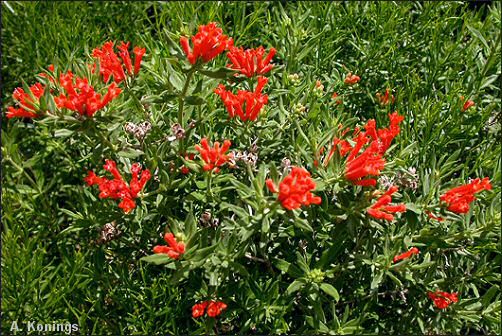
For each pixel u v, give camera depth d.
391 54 0.92
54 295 0.71
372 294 0.68
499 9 0.95
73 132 0.60
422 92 0.90
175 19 0.91
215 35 0.57
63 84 0.56
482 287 0.78
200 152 0.59
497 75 0.85
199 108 0.66
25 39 0.98
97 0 1.04
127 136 0.69
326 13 0.92
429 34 0.93
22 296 0.70
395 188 0.57
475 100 0.86
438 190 0.66
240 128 0.68
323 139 0.63
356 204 0.61
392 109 0.87
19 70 0.99
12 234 0.75
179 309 0.69
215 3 0.95
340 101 0.81
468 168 0.84
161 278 0.68
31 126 0.92
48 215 0.84
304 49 0.82
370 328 0.71
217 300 0.64
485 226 0.66
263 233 0.62
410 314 0.71
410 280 0.67
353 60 0.95
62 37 0.92
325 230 0.66
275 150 0.71
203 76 0.66
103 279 0.72
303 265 0.62
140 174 0.71
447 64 0.89
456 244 0.69
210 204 0.70
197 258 0.58
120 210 0.72
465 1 0.96
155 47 0.89
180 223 0.68
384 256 0.63
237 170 0.71
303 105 0.72
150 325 0.68
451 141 0.81
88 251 0.78
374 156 0.59
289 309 0.66
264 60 0.66
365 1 0.98
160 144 0.68
